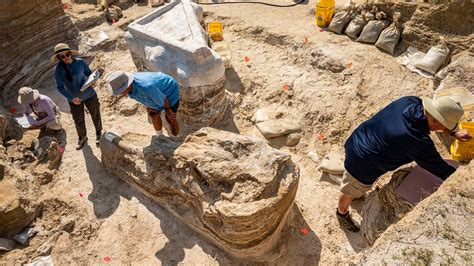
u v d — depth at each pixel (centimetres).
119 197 520
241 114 632
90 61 748
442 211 281
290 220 474
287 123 595
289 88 642
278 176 401
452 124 338
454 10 575
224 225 405
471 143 405
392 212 401
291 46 710
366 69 624
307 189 516
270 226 405
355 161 391
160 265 446
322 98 607
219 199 405
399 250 268
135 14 857
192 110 586
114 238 475
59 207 511
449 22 589
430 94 563
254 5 855
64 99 689
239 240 408
